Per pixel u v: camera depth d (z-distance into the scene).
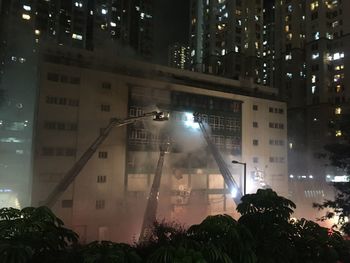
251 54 111.06
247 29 112.75
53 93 53.78
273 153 75.44
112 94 58.44
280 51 116.94
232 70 107.00
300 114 105.06
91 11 131.00
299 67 109.31
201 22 125.19
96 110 56.81
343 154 31.42
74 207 53.09
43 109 52.69
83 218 53.56
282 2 117.00
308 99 104.25
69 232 7.32
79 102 55.47
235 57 108.38
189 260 6.21
